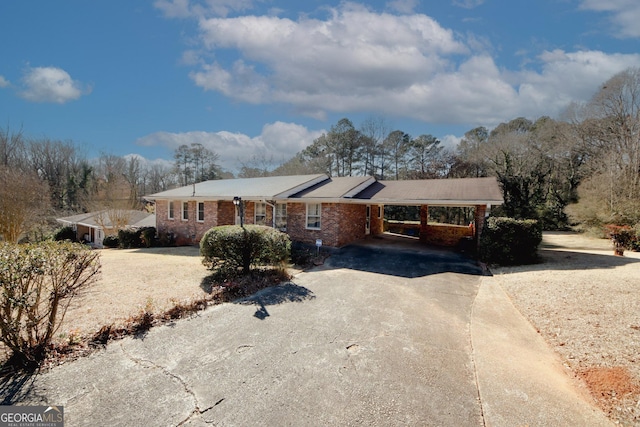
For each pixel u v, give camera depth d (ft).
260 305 21.12
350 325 18.03
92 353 13.91
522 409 10.62
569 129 90.07
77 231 88.74
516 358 14.25
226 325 17.65
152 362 13.44
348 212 51.01
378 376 12.73
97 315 18.03
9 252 12.46
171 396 11.20
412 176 122.42
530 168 91.66
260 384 12.06
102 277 27.53
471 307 21.52
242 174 144.77
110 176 100.12
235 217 57.62
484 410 10.61
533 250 34.91
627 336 14.98
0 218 66.95
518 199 89.15
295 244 48.01
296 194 50.31
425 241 53.21
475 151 105.70
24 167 103.40
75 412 10.22
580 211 68.80
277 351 14.73
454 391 11.74
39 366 12.57
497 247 35.01
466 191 44.16
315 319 18.88
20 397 10.88
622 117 74.69
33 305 12.81
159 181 152.76
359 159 127.54
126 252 46.91
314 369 13.20
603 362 13.16
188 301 20.25
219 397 11.22
